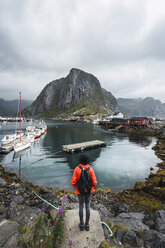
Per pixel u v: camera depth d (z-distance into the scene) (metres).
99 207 7.59
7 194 7.39
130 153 31.61
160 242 3.94
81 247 3.16
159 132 59.56
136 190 13.77
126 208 7.94
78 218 4.14
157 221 5.61
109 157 28.41
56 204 6.64
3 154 30.89
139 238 4.37
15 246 3.11
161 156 28.58
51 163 24.61
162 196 11.34
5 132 69.50
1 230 3.60
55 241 3.07
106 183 16.41
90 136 58.09
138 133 65.94
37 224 3.50
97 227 3.81
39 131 57.16
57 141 47.00
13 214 4.59
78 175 3.41
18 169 21.53
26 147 35.97
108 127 94.12
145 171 20.55
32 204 6.72
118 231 4.38
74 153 31.66
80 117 196.50
